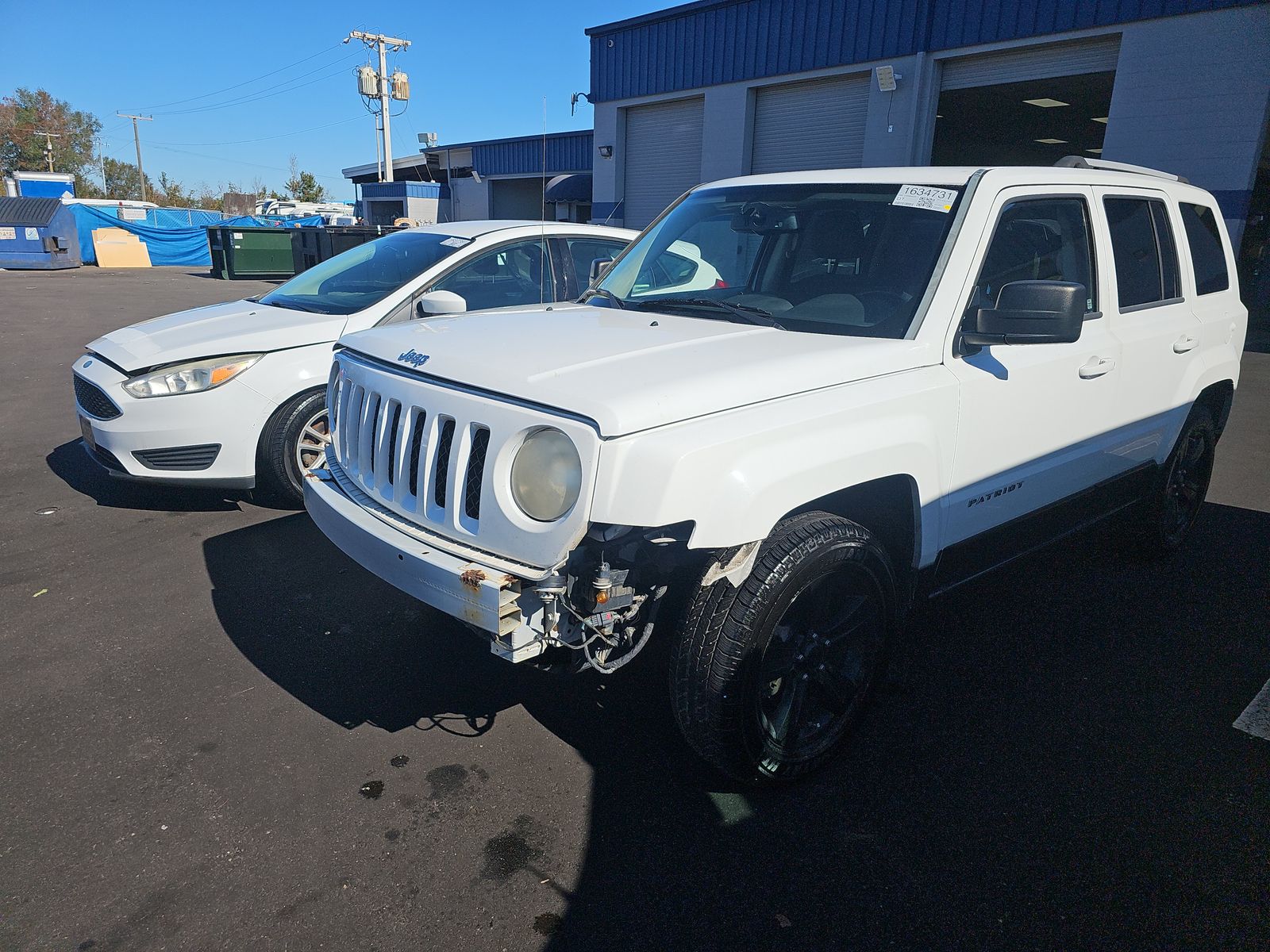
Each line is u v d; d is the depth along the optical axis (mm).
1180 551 4973
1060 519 3701
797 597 2523
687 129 18922
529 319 3285
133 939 2141
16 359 10836
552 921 2232
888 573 2830
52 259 30531
